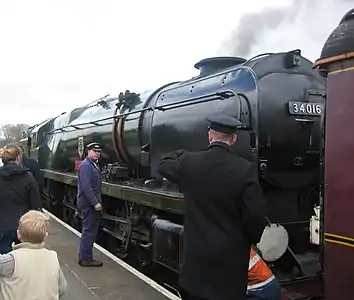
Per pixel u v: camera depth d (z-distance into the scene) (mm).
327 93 3539
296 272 4965
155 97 7586
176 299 5004
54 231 9250
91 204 6426
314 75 5316
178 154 3412
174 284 6363
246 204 2955
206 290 3000
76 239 8453
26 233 2920
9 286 2801
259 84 4969
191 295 3068
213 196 3033
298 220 5262
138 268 7523
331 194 3445
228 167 3041
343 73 3393
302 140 5074
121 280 5840
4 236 5086
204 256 3018
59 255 7184
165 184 6570
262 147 4914
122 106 8547
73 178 11039
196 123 5828
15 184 5129
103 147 9312
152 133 7035
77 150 11477
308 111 5090
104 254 7156
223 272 3004
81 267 6441
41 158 16094
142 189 6910
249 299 3771
